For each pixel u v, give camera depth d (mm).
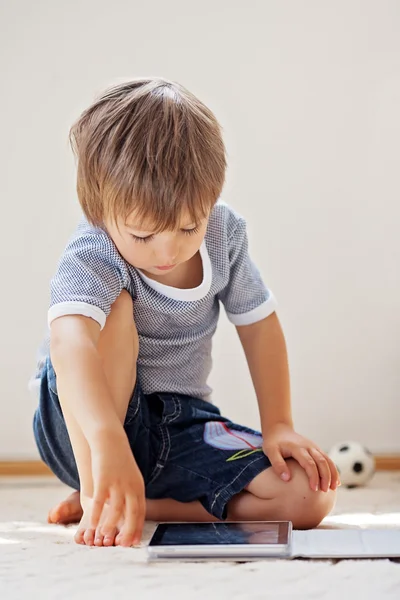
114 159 1056
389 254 1829
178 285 1232
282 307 1834
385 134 1816
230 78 1820
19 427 1820
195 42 1817
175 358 1268
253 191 1828
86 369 1003
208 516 1188
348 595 762
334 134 1817
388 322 1835
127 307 1136
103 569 870
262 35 1815
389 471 1765
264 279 1834
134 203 1035
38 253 1817
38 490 1609
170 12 1817
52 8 1809
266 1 1812
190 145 1071
